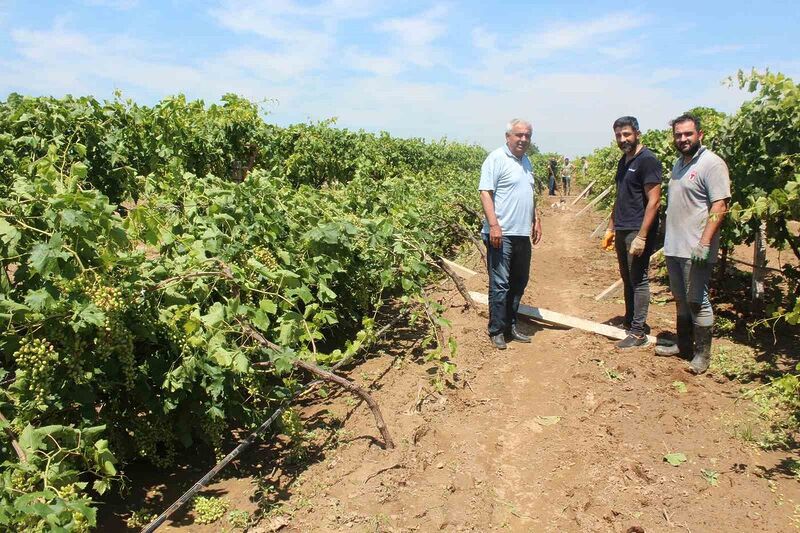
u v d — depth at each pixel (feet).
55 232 9.12
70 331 9.83
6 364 11.43
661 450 13.20
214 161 28.91
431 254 27.04
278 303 13.83
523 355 18.86
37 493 7.62
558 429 14.43
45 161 11.70
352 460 12.93
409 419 14.70
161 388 12.21
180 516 11.51
